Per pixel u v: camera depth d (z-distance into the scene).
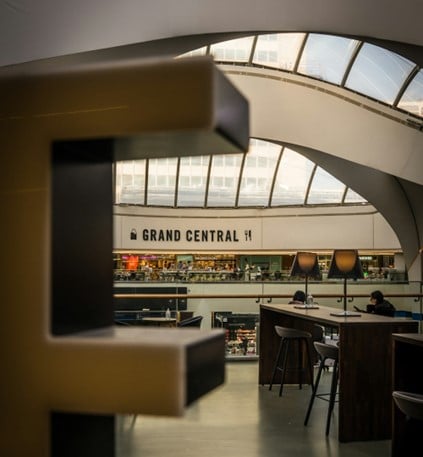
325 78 14.02
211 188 20.06
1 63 7.67
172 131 1.31
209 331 1.53
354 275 5.35
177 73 1.31
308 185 19.64
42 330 1.36
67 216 1.46
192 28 8.98
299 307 6.31
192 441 4.45
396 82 13.37
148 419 5.09
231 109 1.40
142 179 19.66
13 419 1.36
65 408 1.33
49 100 1.39
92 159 1.58
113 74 1.35
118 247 19.53
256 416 5.25
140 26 8.11
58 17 6.71
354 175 16.98
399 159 14.10
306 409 5.54
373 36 11.05
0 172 1.41
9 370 1.37
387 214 17.61
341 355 4.61
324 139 14.34
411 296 8.44
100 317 1.61
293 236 19.89
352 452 4.27
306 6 9.03
